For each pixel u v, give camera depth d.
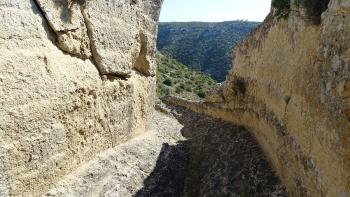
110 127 11.59
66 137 9.16
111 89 11.47
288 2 10.29
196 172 13.13
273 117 10.95
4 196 7.27
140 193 10.73
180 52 97.88
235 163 12.18
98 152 10.94
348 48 6.01
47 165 8.45
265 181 10.39
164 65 70.94
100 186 9.88
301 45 8.62
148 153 12.92
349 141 5.66
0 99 7.25
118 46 11.81
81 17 10.03
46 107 8.32
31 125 7.91
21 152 7.68
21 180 7.71
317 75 7.29
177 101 27.16
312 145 7.40
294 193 8.62
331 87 6.49
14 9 7.87
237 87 16.56
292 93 9.08
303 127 8.02
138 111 13.90
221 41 95.81
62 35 9.20
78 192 9.07
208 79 69.44
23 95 7.73
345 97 5.91
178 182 12.51
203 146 15.24
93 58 10.74
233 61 18.58
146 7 13.84
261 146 12.55
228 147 13.72
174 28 117.06
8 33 7.62
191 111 23.91
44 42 8.65
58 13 9.08
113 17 11.55
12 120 7.46
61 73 8.95
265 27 13.09
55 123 8.68
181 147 15.18
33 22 8.34
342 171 5.86
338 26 6.49
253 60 14.71
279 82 10.48
